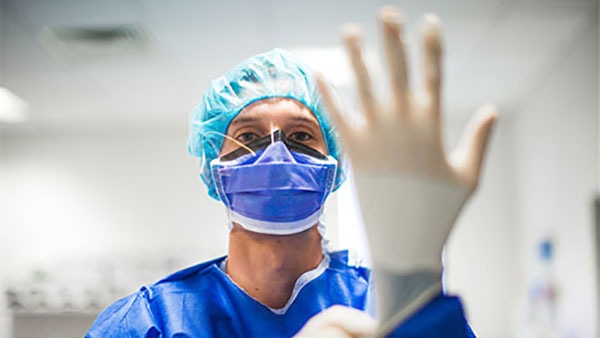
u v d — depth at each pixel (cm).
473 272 419
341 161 94
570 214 302
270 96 89
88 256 428
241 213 85
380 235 56
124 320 83
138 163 441
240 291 85
